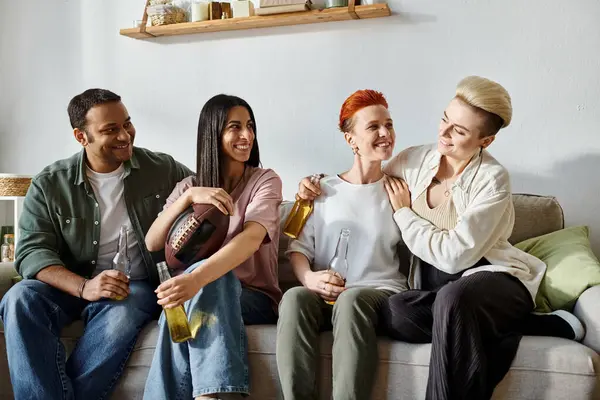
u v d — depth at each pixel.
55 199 2.05
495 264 1.82
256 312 1.91
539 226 2.18
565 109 2.40
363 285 1.91
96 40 2.94
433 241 1.80
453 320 1.58
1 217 3.12
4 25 3.06
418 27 2.53
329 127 2.65
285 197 2.71
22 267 1.96
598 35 2.37
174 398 1.72
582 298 1.77
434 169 1.92
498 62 2.46
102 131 2.03
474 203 1.83
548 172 2.43
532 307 1.82
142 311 1.89
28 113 3.04
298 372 1.66
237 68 2.76
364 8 2.50
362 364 1.63
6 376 1.93
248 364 1.77
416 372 1.66
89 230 2.05
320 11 2.55
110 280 1.84
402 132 2.56
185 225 1.80
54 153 3.02
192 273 1.70
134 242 2.08
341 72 2.63
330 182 2.03
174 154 2.85
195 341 1.69
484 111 1.77
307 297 1.75
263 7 2.59
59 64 2.99
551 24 2.41
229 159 1.99
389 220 1.96
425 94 2.53
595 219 2.39
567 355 1.57
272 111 2.72
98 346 1.82
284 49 2.70
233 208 1.83
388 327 1.73
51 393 1.75
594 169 2.38
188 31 2.76
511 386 1.60
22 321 1.78
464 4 2.48
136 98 2.89
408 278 1.97
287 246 2.24
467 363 1.57
